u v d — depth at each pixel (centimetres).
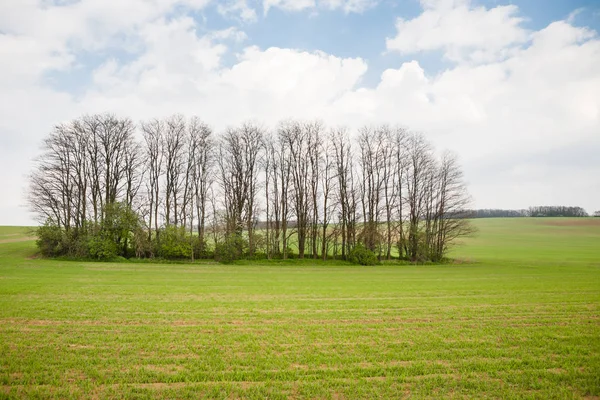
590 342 1417
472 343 1391
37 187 5647
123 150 6172
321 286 3078
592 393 977
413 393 964
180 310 1956
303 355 1247
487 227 14225
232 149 6450
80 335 1442
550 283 3250
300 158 6519
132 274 3778
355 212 6322
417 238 6184
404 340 1436
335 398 935
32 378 1024
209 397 932
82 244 5334
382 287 3008
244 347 1327
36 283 2869
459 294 2611
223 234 5709
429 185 6544
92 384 989
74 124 5872
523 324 1711
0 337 1405
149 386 991
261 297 2450
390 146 6756
